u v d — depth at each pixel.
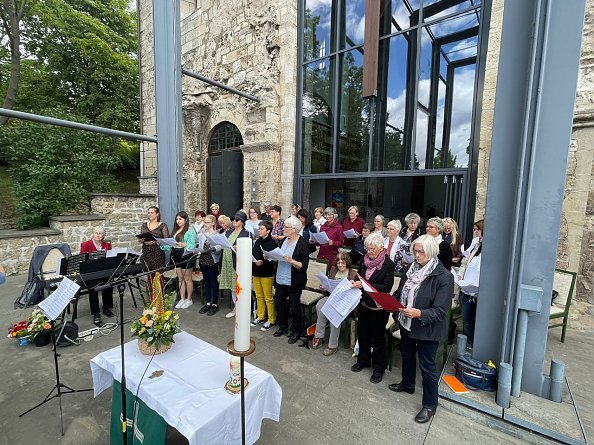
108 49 12.41
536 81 2.42
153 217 5.05
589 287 4.38
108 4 14.25
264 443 2.29
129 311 4.77
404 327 2.66
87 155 8.26
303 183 7.93
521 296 2.58
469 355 3.03
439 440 2.36
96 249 4.77
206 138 9.88
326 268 4.50
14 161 7.68
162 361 2.24
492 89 4.86
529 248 2.63
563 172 2.46
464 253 4.50
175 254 5.02
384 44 6.39
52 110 7.92
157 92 5.56
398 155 6.36
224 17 8.69
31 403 2.70
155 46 5.48
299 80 7.71
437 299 2.42
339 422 2.53
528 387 2.76
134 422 1.99
